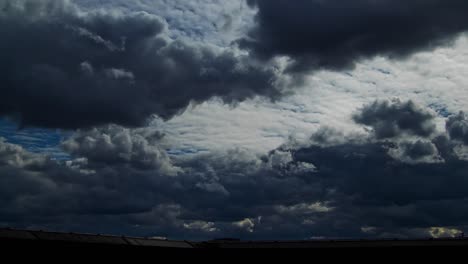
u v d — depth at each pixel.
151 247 61.53
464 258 56.06
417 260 58.03
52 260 52.03
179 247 64.75
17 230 51.59
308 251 62.94
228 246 68.00
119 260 58.12
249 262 65.38
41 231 53.56
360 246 60.84
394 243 60.22
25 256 49.88
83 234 57.50
